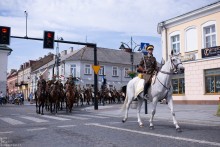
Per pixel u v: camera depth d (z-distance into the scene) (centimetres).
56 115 1717
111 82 5875
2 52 5772
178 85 2953
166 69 940
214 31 2647
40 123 1234
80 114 1803
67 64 5612
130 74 1934
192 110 1884
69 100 1980
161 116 1491
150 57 1027
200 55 2733
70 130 977
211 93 2547
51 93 1866
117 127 1043
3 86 5744
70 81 2070
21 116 1656
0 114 1861
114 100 4081
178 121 1285
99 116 1623
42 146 698
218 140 734
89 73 5647
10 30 2089
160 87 942
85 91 3466
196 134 843
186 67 2831
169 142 718
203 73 2642
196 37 2806
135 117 1531
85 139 785
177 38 3048
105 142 734
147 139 770
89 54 5775
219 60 2481
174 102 2966
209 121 1203
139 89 1051
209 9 2631
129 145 689
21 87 8681
